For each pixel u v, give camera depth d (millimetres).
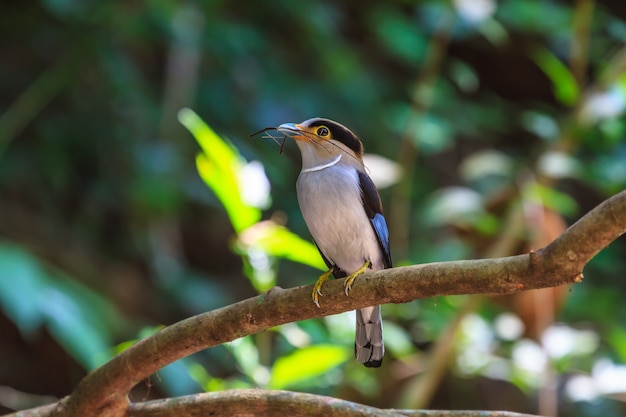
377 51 14820
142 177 11766
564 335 8062
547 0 12914
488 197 9102
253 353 6199
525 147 14672
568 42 13055
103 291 11977
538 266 3691
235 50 12844
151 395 11438
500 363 8234
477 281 3881
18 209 12039
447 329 7754
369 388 7773
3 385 12281
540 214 8008
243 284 13250
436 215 8930
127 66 12547
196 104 12570
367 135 13414
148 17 12391
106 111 12344
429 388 7660
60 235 12125
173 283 12141
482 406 12008
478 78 15523
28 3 12992
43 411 5113
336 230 5957
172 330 4629
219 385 6320
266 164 12391
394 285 4152
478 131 14086
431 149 11023
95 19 12328
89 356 8766
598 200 14344
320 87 13414
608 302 11562
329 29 13453
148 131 12344
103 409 4918
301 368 5828
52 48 12766
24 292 8625
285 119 12953
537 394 11672
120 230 12359
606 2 14898
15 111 11961
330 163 6059
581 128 8742
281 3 13344
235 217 5918
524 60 15211
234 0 13625
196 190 12133
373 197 6125
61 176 12242
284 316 4465
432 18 10844
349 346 7207
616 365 8422
